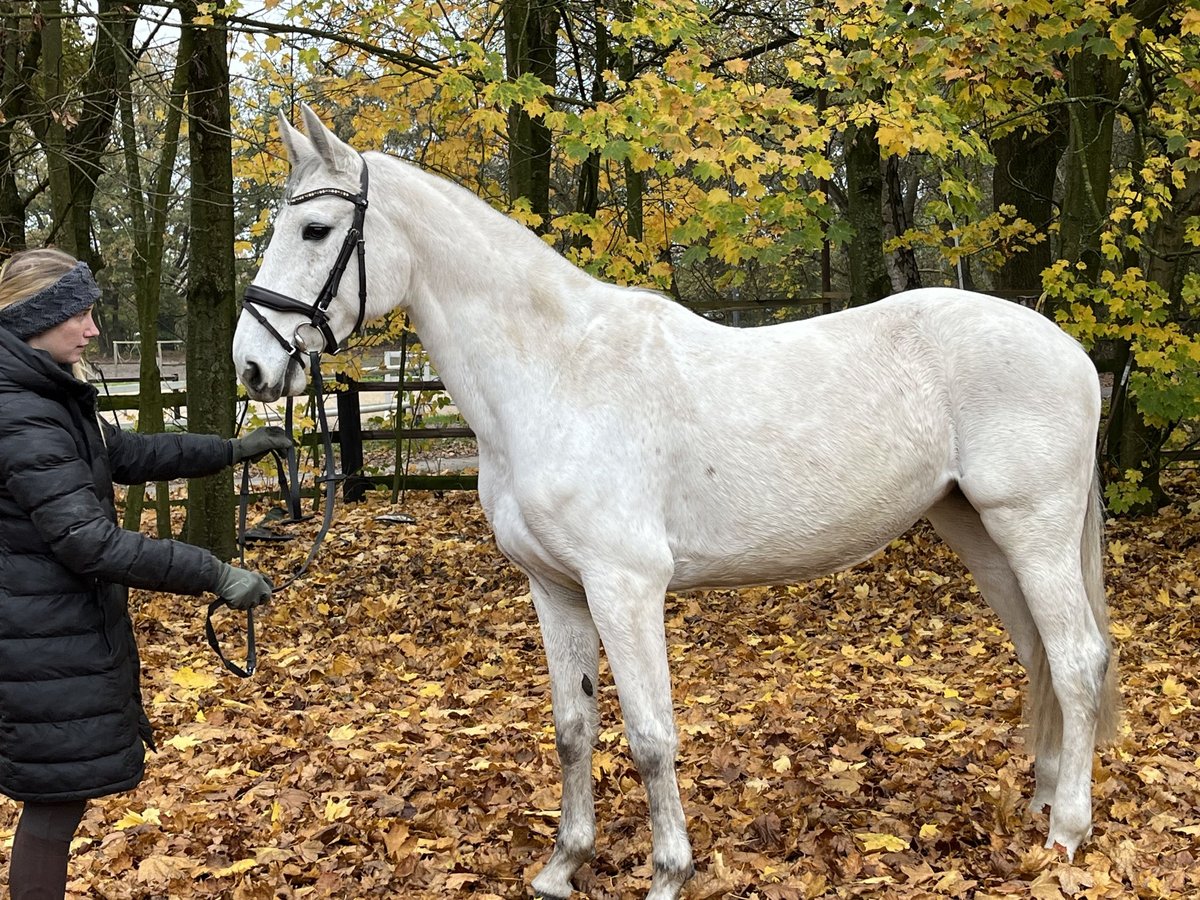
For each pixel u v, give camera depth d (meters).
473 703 4.88
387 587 7.41
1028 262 11.27
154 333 7.32
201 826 3.53
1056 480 2.98
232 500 7.74
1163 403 6.94
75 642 2.30
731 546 2.93
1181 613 5.85
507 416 2.84
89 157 7.64
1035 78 7.80
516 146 7.48
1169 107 7.86
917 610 6.36
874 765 3.88
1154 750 3.88
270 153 7.11
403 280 2.89
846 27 6.02
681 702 4.78
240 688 5.27
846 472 2.93
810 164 5.75
